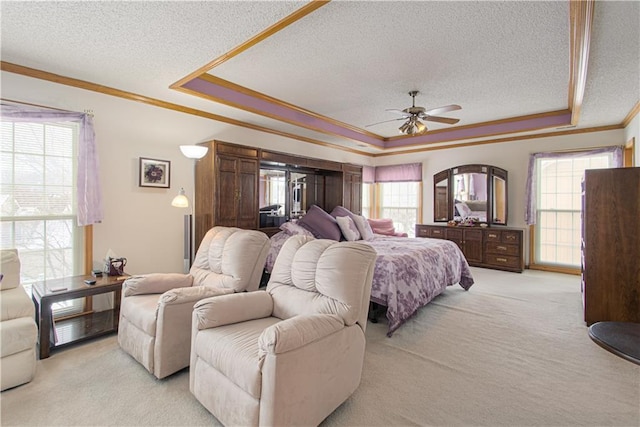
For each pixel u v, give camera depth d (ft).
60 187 9.96
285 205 17.37
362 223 15.78
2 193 9.00
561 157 17.15
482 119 17.13
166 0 6.07
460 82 11.72
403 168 23.12
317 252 6.77
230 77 11.48
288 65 10.36
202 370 5.70
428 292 11.00
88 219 9.99
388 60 9.96
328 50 9.30
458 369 7.34
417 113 12.05
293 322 5.03
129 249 11.41
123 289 8.02
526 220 18.06
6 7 6.24
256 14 6.59
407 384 6.72
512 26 7.97
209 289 7.46
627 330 4.64
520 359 7.82
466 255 19.01
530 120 16.34
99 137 10.61
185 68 9.26
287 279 7.09
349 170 20.17
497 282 15.26
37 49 8.09
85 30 7.19
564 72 10.73
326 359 5.34
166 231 12.43
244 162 13.74
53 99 9.64
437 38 8.58
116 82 10.30
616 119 15.01
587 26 6.84
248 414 4.74
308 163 17.29
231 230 9.27
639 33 7.79
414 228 22.97
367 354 8.09
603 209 9.72
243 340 5.53
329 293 6.15
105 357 7.66
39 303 7.72
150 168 11.84
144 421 5.49
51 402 5.96
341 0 6.93
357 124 18.19
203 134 13.52
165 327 6.61
